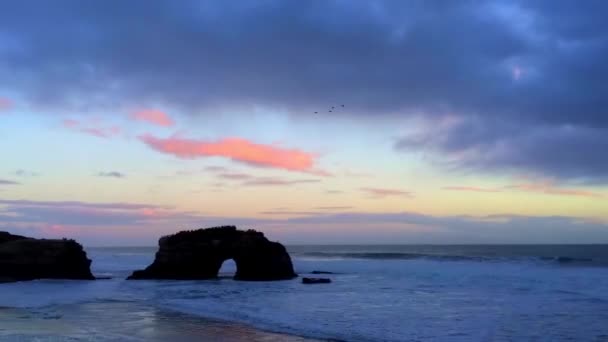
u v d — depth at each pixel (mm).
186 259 57031
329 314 27719
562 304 31062
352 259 99375
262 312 28766
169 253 57344
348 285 45656
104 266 85812
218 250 57500
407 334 22000
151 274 56531
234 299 35469
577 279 46438
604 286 40844
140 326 24297
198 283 50031
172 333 22500
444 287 42031
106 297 37062
